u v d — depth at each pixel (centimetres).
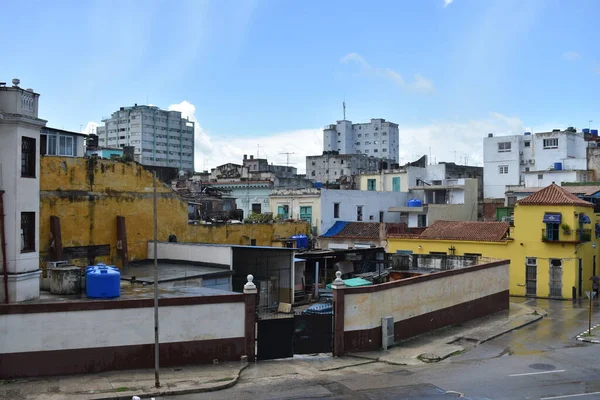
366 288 2428
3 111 2136
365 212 5762
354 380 2000
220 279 2962
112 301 1981
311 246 4784
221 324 2145
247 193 6134
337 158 9525
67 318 1920
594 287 4309
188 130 12900
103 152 4697
